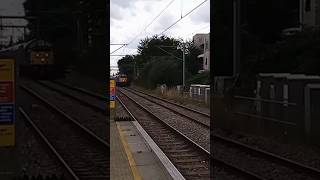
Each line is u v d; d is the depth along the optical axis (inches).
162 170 381.4
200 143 549.0
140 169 386.3
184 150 502.0
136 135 642.2
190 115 978.7
